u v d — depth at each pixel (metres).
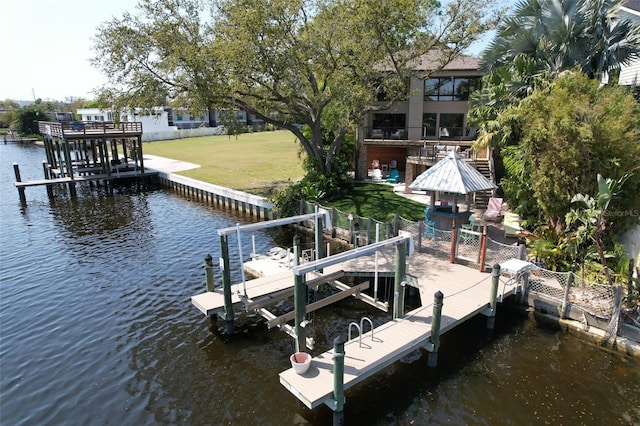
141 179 38.62
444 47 24.77
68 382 10.78
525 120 15.74
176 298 15.28
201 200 32.12
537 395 9.91
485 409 9.53
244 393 10.27
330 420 9.38
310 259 16.94
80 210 29.53
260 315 14.02
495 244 15.11
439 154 26.05
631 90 16.94
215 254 19.72
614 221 13.99
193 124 90.38
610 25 18.41
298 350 10.87
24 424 9.40
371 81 25.23
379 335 11.00
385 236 18.05
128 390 10.45
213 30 22.47
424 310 12.27
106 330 13.21
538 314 12.82
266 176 35.06
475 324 12.97
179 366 11.36
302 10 22.73
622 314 11.42
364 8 21.02
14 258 19.67
